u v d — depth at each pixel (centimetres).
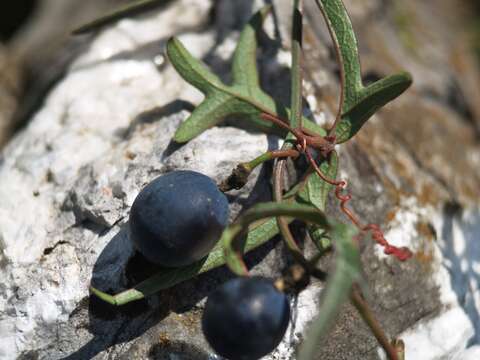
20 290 15
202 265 14
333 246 13
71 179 17
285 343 15
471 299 17
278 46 18
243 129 17
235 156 16
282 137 16
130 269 15
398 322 16
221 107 16
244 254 15
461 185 19
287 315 13
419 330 16
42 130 18
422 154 19
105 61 19
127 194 16
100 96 18
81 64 19
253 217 13
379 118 19
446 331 16
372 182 17
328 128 17
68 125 18
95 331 15
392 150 18
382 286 16
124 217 16
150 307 15
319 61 19
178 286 15
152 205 13
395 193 17
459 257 17
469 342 16
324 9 15
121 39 19
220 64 18
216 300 13
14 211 16
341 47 15
